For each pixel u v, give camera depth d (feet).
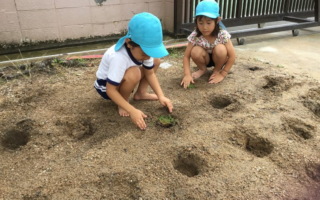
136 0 16.29
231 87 9.84
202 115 8.21
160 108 8.55
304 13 20.92
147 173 6.14
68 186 5.87
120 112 8.14
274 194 5.73
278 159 6.63
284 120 8.00
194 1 16.63
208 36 9.95
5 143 7.45
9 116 8.20
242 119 8.02
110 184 5.96
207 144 7.00
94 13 15.52
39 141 7.21
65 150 6.91
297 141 7.21
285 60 13.16
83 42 15.80
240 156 6.69
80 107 8.61
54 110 8.52
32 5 14.08
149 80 8.23
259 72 11.19
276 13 19.60
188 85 9.87
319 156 6.72
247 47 15.20
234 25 17.98
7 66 12.00
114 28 16.37
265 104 8.80
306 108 8.63
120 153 6.70
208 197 5.60
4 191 5.76
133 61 7.29
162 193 5.69
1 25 13.87
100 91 7.98
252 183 5.94
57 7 14.61
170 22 17.04
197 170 6.49
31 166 6.43
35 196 5.65
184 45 14.08
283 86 9.91
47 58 12.67
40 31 14.69
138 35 6.44
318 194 5.79
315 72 11.67
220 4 17.02
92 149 6.87
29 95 9.36
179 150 6.79
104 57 7.54
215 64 10.41
